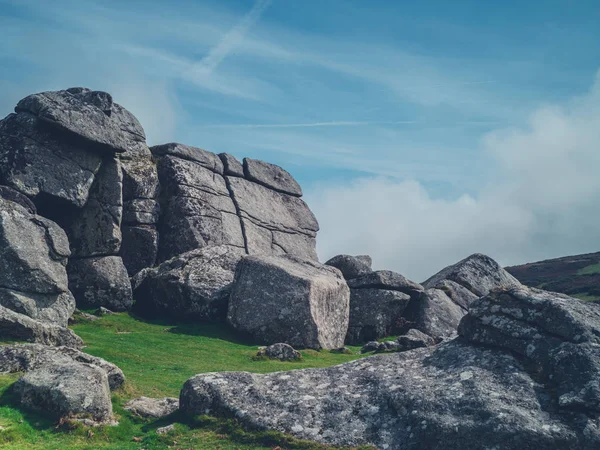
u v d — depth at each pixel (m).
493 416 18.92
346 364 23.41
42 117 45.84
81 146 48.09
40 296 39.56
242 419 21.16
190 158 60.78
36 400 21.69
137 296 49.56
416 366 22.38
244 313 43.84
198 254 50.34
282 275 44.69
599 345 19.95
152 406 23.66
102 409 21.91
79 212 48.22
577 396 18.83
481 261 59.38
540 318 21.39
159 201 57.09
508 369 20.66
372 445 19.70
